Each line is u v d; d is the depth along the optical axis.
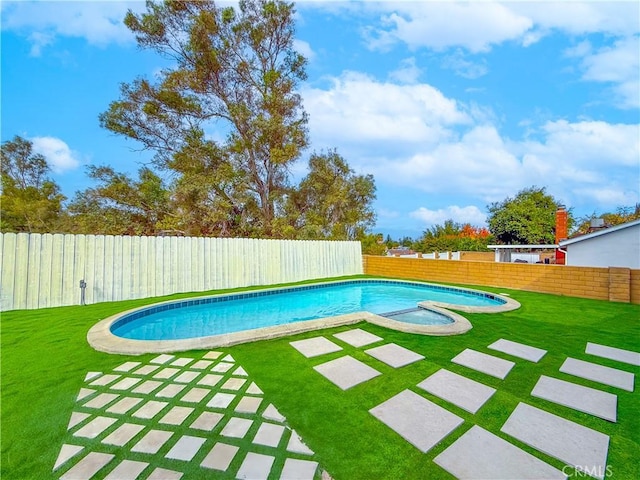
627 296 7.79
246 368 3.83
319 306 9.55
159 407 2.95
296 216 17.97
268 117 15.98
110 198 14.38
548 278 9.27
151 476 2.10
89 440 2.47
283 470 2.15
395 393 3.22
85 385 3.39
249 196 15.77
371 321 5.84
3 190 18.45
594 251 10.94
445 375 3.64
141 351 4.30
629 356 4.21
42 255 7.12
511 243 22.58
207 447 2.38
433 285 11.20
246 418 2.77
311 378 3.56
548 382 3.46
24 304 6.89
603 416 2.81
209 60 14.73
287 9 15.88
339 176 20.45
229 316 8.30
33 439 2.48
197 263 9.52
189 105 14.71
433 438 2.50
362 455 2.30
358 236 21.09
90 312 6.61
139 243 8.43
